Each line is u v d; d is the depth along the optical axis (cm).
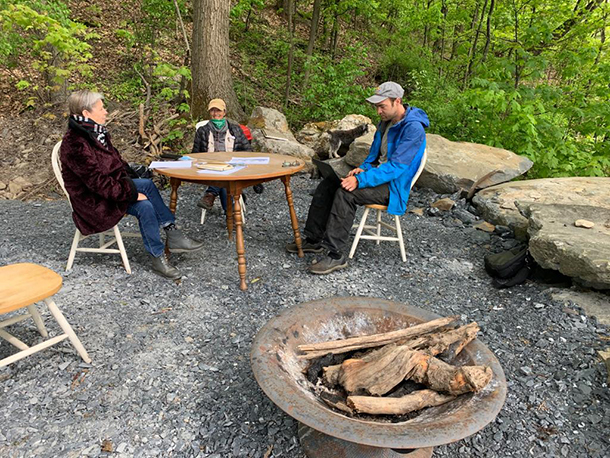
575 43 718
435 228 448
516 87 635
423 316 207
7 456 174
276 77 933
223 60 696
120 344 245
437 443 132
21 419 192
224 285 320
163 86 761
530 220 358
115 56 814
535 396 219
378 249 396
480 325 281
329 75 784
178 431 190
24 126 647
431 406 166
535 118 585
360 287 326
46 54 624
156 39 850
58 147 302
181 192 543
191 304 291
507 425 202
